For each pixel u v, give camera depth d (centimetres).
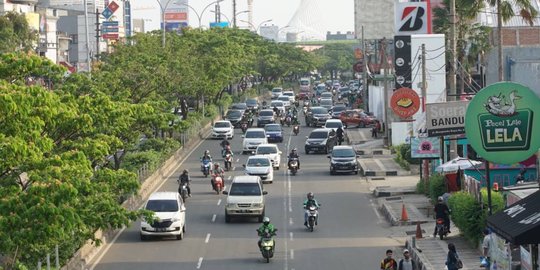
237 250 4881
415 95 7650
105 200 3831
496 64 9525
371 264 4462
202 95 12131
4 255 3316
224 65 12306
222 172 7231
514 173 5856
